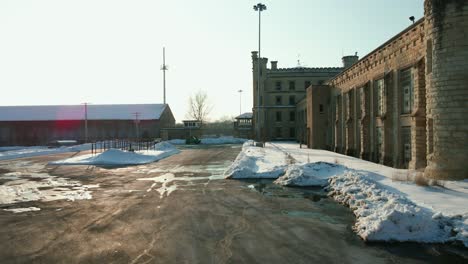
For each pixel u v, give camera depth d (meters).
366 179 13.61
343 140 34.28
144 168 23.08
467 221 8.25
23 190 14.78
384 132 22.52
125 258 6.80
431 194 11.56
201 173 20.12
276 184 15.98
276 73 74.44
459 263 6.59
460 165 14.55
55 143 60.06
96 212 10.68
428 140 16.23
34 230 8.83
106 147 45.16
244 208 11.09
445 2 15.00
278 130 73.50
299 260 6.66
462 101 14.60
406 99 20.45
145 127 71.88
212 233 8.39
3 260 6.83
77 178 18.41
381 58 23.98
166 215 10.20
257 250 7.20
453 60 14.80
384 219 8.05
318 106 40.44
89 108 76.94
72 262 6.65
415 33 18.70
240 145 60.47
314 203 11.84
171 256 6.88
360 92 29.39
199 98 105.44
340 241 7.81
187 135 76.12
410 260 6.72
